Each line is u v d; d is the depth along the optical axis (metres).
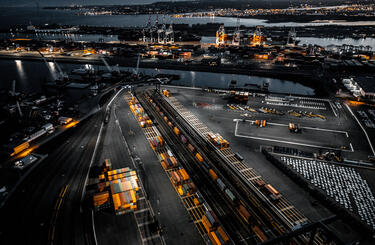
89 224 61.03
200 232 59.19
